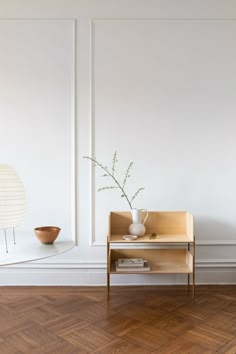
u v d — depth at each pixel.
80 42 3.75
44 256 2.32
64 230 3.79
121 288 3.71
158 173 3.80
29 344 2.60
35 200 3.78
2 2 3.71
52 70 3.74
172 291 3.62
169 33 3.76
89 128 3.77
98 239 3.80
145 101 3.78
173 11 3.76
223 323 2.93
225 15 3.77
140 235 3.52
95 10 3.74
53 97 3.75
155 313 3.11
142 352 2.50
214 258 3.81
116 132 3.78
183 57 3.77
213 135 3.80
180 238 3.48
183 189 3.81
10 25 3.71
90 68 3.74
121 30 3.75
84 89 3.77
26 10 3.72
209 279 3.83
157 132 3.79
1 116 3.74
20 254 2.36
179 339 2.67
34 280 3.79
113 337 2.70
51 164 3.77
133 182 3.80
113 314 3.09
